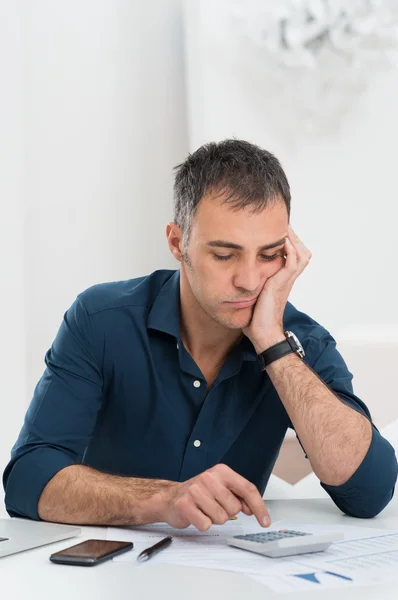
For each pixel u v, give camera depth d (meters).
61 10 2.42
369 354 2.26
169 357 1.41
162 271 1.51
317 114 2.34
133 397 1.43
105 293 1.47
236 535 1.01
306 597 0.74
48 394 1.35
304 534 0.97
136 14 2.46
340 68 2.31
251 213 1.19
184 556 0.91
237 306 1.26
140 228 2.47
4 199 2.26
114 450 1.48
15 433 2.28
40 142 2.42
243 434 1.46
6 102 2.27
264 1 2.30
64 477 1.18
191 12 2.35
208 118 2.33
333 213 2.35
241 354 1.40
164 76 2.47
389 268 2.35
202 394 1.41
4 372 2.27
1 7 2.26
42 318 2.41
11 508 1.23
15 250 2.28
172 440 1.43
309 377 1.30
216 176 1.20
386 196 2.36
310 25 2.28
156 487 1.11
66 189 2.43
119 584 0.79
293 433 2.22
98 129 2.45
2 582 0.81
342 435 1.24
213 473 1.03
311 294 2.36
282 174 1.25
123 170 2.46
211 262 1.22
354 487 1.23
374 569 0.84
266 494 1.78
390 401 2.25
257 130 2.34
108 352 1.41
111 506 1.11
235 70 2.33
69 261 2.43
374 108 2.34
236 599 0.74
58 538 1.02
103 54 2.45
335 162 2.35
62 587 0.79
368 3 2.27
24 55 2.40
